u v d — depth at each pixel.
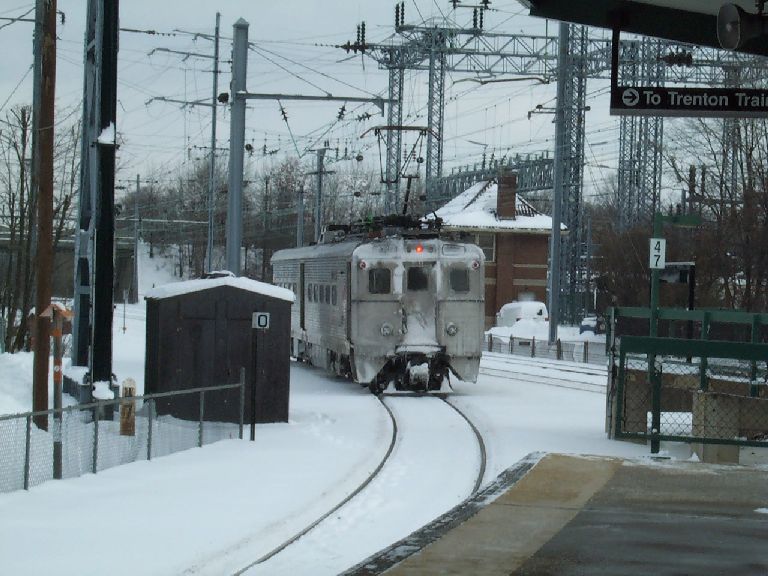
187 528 11.16
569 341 44.47
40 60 20.91
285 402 20.34
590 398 25.86
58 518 11.50
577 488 10.69
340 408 23.23
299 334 34.22
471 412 22.80
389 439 18.53
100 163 20.56
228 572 9.78
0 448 13.43
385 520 12.09
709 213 46.25
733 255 40.84
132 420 16.69
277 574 9.68
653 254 18.38
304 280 33.69
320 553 10.56
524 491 10.50
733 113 13.16
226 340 19.88
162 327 19.56
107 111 20.59
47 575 9.26
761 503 9.97
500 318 64.62
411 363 26.64
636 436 15.03
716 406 15.36
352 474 14.71
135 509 12.05
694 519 9.26
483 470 15.31
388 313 26.78
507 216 68.75
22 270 42.34
